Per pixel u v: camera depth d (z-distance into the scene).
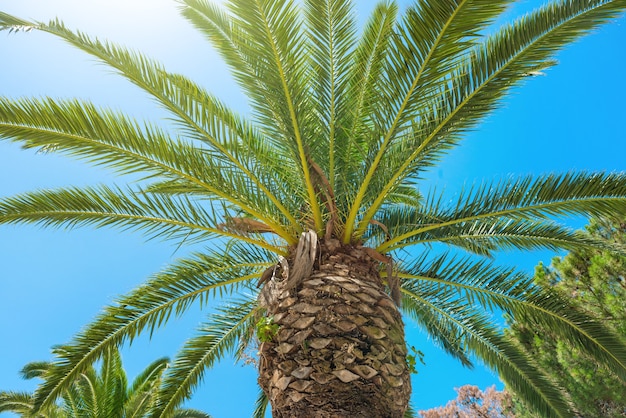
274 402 4.69
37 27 4.38
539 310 6.64
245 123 6.38
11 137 5.14
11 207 5.65
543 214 5.84
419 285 7.28
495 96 5.18
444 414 14.38
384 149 5.46
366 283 5.24
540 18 4.82
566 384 8.74
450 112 5.21
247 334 6.11
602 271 8.25
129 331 6.34
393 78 5.10
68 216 5.83
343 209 5.93
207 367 7.25
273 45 5.06
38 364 12.73
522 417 10.25
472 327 7.37
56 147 5.38
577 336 6.50
